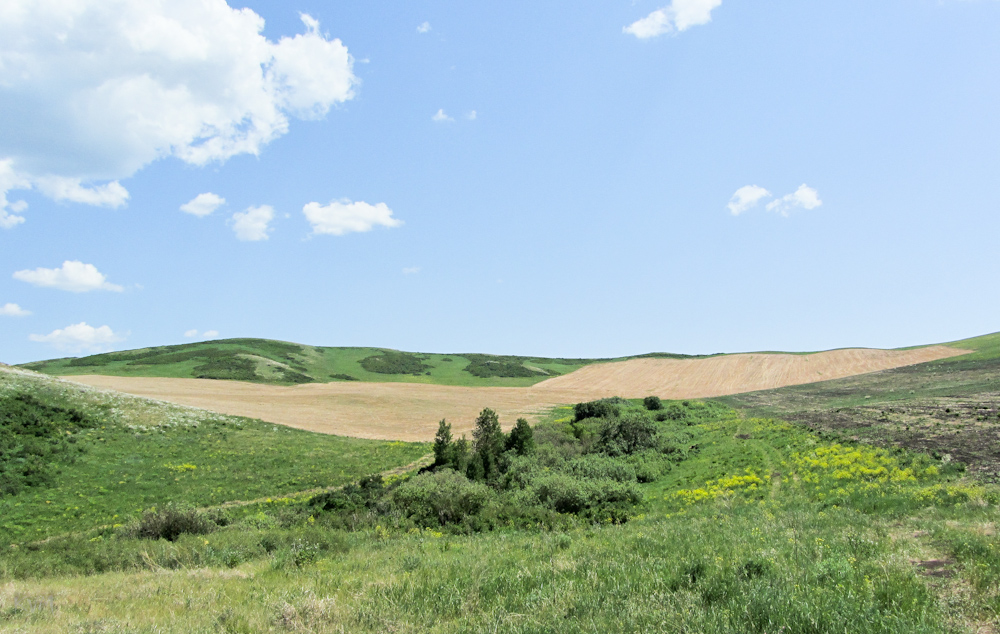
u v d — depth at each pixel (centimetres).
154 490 3716
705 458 3803
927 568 823
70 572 1540
